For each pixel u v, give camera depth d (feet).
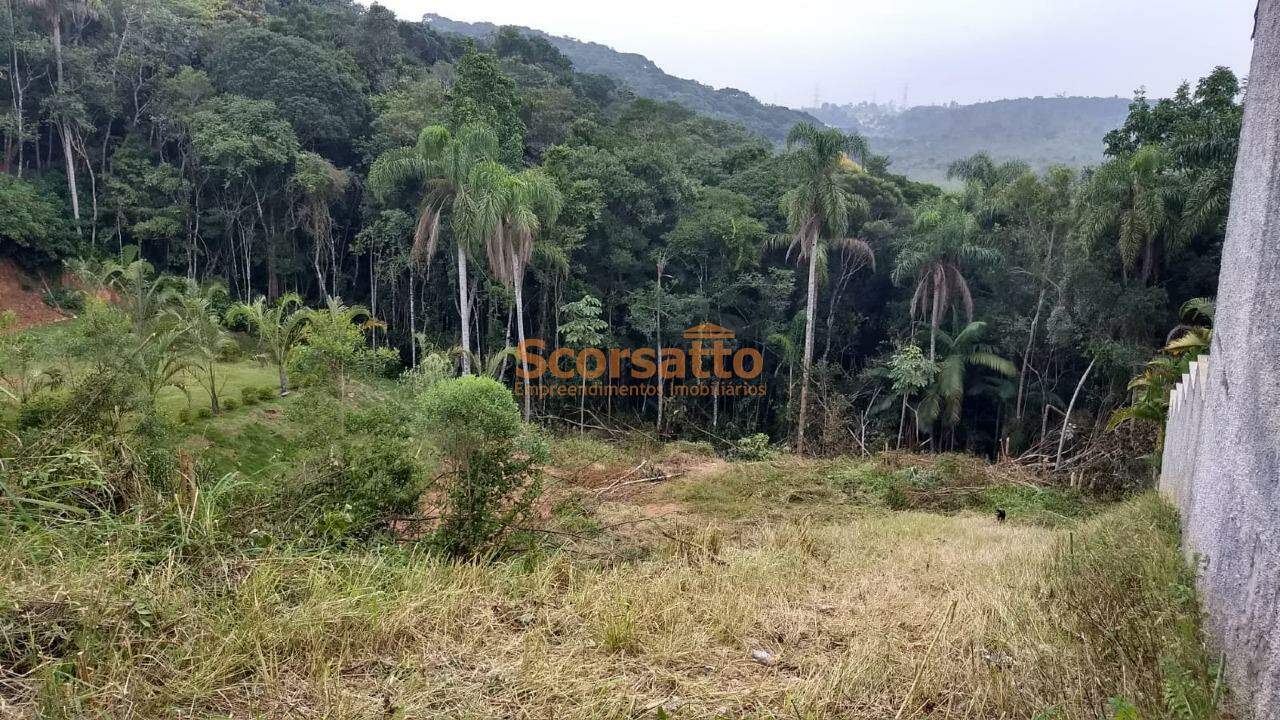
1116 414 33.83
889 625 13.34
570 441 53.26
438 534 17.01
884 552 23.06
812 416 71.77
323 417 27.02
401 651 10.34
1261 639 9.48
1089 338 61.46
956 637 12.25
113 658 8.61
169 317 58.85
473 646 10.75
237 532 13.43
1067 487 40.78
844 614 14.34
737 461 50.52
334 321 42.04
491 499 18.31
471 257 70.90
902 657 11.44
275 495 16.03
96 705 7.95
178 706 8.33
